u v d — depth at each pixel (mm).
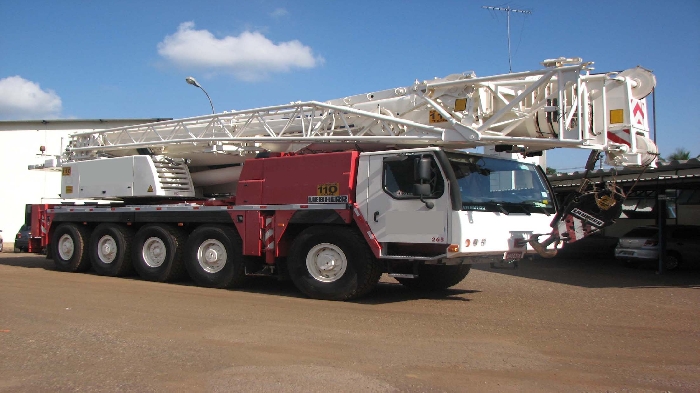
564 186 19250
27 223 22203
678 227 17234
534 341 6906
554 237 9492
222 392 4996
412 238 9016
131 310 8797
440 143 9492
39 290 10906
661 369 5793
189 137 12680
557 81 8664
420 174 8680
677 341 7047
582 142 8609
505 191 9633
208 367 5723
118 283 12125
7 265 16734
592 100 9219
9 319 8086
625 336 7277
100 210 13633
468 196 8898
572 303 9977
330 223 9867
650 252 16797
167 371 5602
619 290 11977
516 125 9344
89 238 14266
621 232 22453
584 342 6895
